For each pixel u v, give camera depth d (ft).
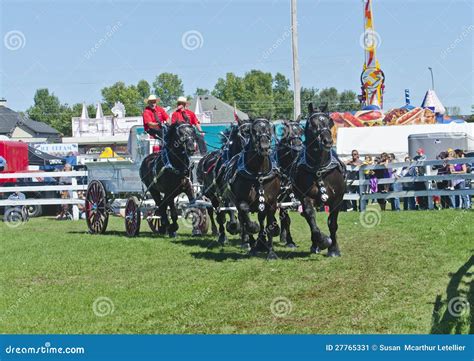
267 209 38.73
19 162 90.17
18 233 58.70
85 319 27.71
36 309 29.55
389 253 40.83
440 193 68.23
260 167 37.88
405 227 52.44
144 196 53.26
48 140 204.44
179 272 36.83
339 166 38.96
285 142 44.01
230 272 36.17
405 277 33.88
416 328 25.39
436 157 83.61
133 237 52.54
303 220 62.80
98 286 33.96
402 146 95.71
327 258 39.73
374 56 132.16
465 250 40.83
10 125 216.33
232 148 42.16
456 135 88.43
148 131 52.34
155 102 52.85
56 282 35.58
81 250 45.80
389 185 73.31
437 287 31.63
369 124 108.47
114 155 109.09
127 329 26.11
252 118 39.96
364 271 35.60
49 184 85.61
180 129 48.24
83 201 76.48
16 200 76.43
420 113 108.47
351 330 25.23
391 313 27.45
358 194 71.92
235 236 52.26
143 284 34.06
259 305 29.09
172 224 51.75
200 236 52.44
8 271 38.83
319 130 37.65
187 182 50.11
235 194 38.83
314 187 38.58
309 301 29.63
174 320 27.17
